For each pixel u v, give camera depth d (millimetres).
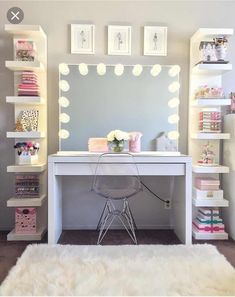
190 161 2453
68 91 2949
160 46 2953
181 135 3039
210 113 2826
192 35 2955
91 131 2971
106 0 2918
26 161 2771
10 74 2920
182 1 2943
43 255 2225
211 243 2604
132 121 2988
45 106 2906
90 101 2967
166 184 3039
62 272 1960
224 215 2941
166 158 2438
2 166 2965
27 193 2785
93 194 3020
